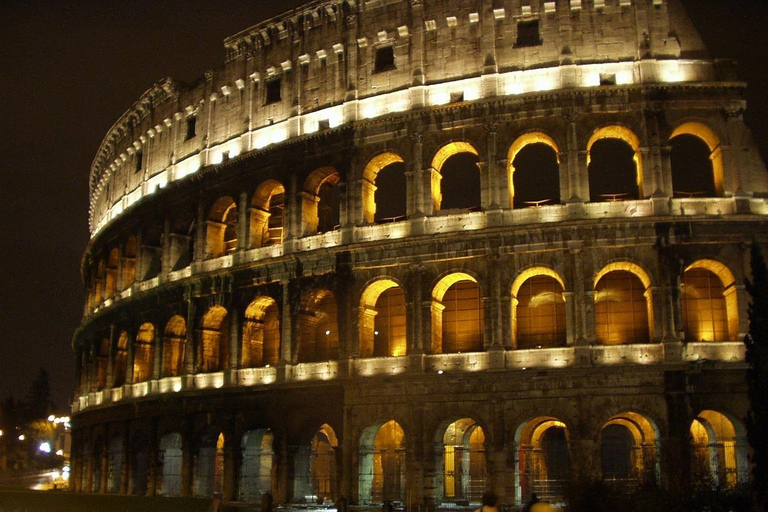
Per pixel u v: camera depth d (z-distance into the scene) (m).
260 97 79.56
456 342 67.56
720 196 64.00
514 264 64.12
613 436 68.81
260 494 74.38
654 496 46.38
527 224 63.19
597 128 64.62
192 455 76.81
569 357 61.47
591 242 62.53
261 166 76.88
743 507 49.16
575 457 59.62
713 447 61.91
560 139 64.94
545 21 67.50
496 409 62.03
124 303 88.69
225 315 80.50
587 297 62.00
